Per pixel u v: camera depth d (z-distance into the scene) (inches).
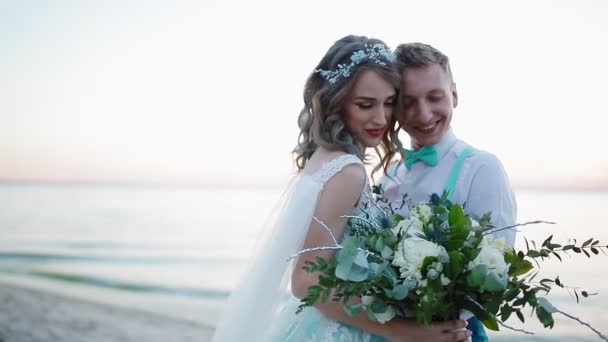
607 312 364.8
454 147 103.4
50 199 1237.7
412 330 77.7
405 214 104.0
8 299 439.2
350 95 92.7
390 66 92.7
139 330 359.3
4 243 767.1
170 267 622.2
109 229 868.0
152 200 1221.7
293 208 88.0
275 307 88.1
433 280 69.2
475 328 99.3
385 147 106.3
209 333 356.2
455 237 72.2
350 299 81.0
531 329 323.6
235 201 1205.1
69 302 440.5
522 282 70.6
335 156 91.0
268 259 88.0
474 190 97.3
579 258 483.2
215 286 529.7
